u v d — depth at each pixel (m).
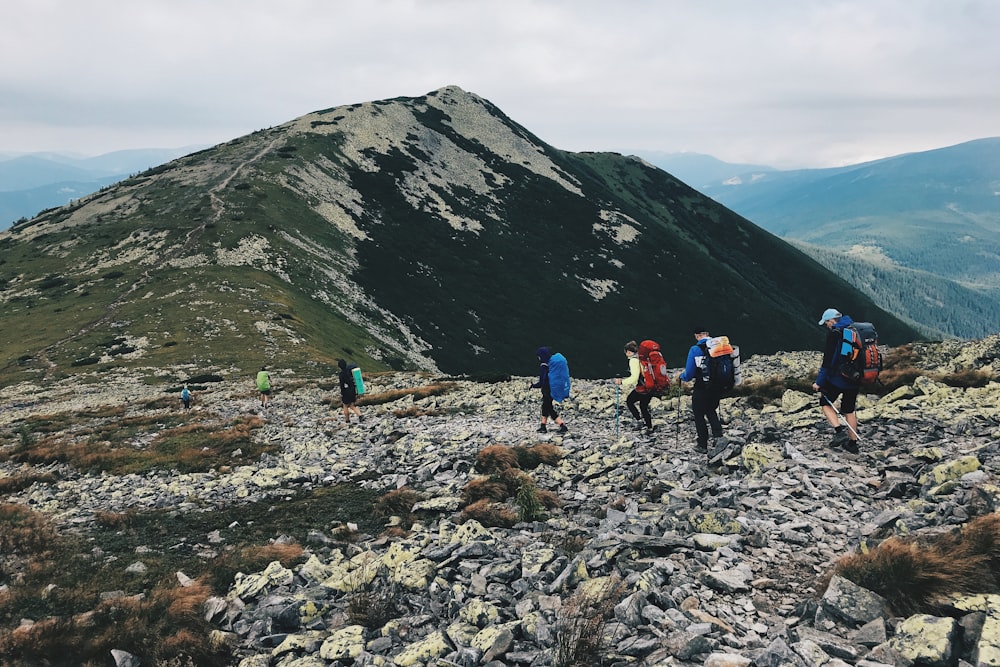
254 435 24.83
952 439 11.09
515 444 16.78
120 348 69.25
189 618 7.45
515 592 6.91
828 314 11.77
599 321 134.00
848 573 5.86
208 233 107.31
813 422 13.61
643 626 5.51
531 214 162.38
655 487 10.61
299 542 11.08
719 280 163.38
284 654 6.48
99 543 11.80
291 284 98.56
